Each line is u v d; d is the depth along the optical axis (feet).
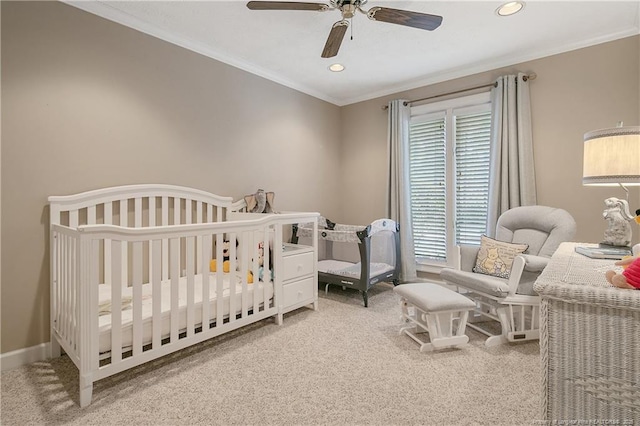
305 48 10.08
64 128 7.37
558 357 3.01
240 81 11.12
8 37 6.64
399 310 10.32
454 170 12.49
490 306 8.30
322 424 5.04
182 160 9.54
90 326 5.53
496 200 10.87
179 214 9.30
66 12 7.37
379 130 14.26
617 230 5.48
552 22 8.68
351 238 11.01
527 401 5.55
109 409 5.40
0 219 6.64
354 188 15.11
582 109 9.80
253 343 7.89
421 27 6.75
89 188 7.73
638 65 9.00
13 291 6.82
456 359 7.06
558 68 10.16
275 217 8.99
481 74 11.68
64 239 6.47
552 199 10.32
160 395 5.79
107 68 8.01
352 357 7.18
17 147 6.79
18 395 5.77
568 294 2.89
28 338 7.00
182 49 9.52
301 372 6.55
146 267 8.75
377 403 5.54
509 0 7.68
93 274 5.56
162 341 6.83
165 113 9.14
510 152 10.61
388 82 13.12
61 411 5.33
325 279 11.83
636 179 4.71
